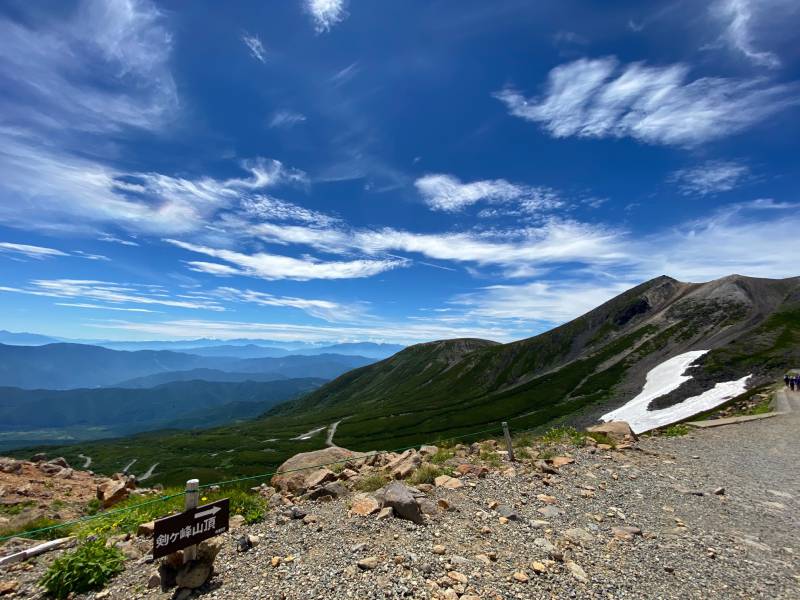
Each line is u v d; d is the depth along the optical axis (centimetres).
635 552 1020
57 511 1611
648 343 19075
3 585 892
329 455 2050
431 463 1750
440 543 1002
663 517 1260
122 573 921
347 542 1002
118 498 1689
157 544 761
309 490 1516
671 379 12600
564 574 894
